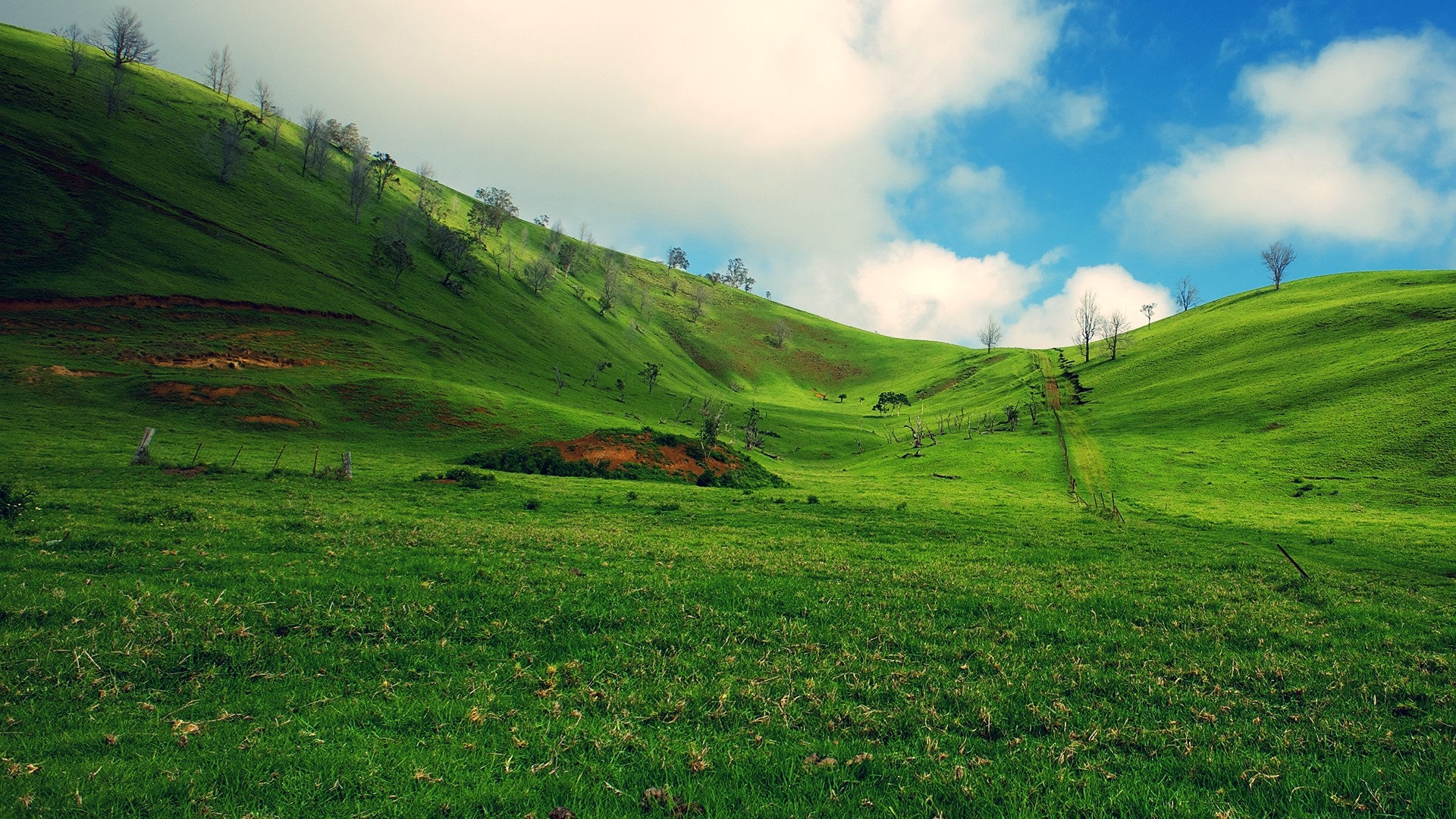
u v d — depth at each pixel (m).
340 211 170.50
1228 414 99.94
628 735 7.52
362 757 6.58
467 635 10.95
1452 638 12.99
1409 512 51.00
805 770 6.84
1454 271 173.38
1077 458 86.69
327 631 10.69
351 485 34.38
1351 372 99.88
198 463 39.62
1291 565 23.75
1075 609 14.98
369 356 105.19
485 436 78.12
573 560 17.92
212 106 187.62
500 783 6.29
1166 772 7.05
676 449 57.19
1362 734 8.16
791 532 28.08
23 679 7.88
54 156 118.69
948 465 90.25
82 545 15.41
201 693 8.15
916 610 14.13
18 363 68.00
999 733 8.10
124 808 5.45
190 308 97.56
